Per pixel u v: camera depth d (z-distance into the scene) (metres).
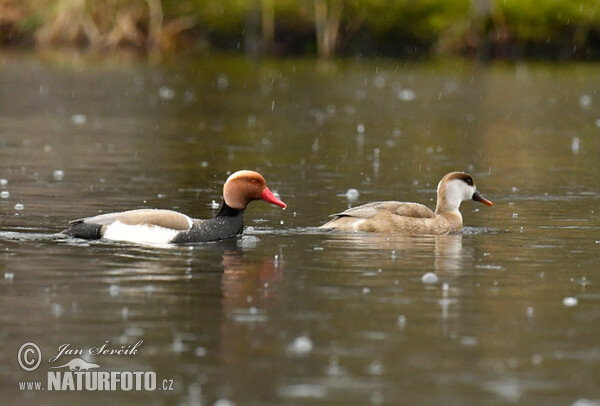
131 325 10.43
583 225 16.64
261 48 61.19
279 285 12.09
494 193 20.22
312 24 61.03
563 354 9.68
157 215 14.54
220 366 9.33
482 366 9.36
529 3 59.53
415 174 22.73
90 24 59.19
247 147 26.80
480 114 36.28
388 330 10.35
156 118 33.44
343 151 26.36
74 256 13.39
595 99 41.66
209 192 19.53
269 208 17.80
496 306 11.29
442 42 60.25
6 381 9.09
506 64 56.94
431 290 11.96
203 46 61.75
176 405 8.53
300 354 9.62
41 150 25.19
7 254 13.44
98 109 35.59
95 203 17.91
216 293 11.67
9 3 59.03
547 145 28.36
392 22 60.72
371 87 45.47
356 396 8.67
